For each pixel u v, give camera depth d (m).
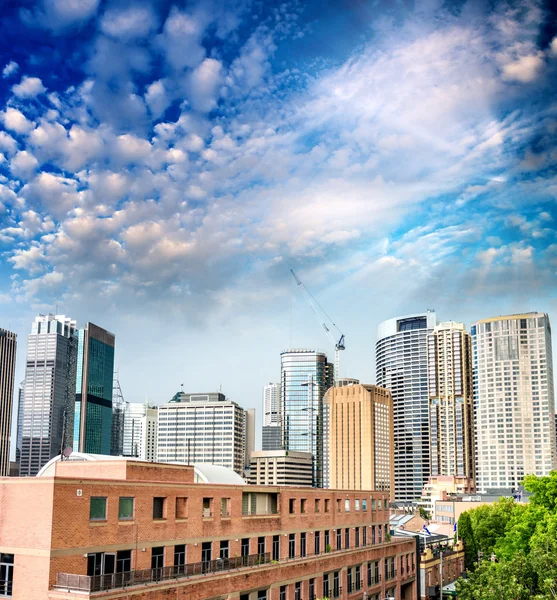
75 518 50.88
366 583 94.44
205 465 81.00
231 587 64.50
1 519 51.53
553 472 86.50
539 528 78.19
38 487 50.16
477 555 136.00
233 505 68.69
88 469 62.38
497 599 61.00
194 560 62.28
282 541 76.44
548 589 59.94
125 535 55.00
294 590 76.06
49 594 48.34
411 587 110.19
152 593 54.31
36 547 49.47
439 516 198.25
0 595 50.50
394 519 174.38
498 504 140.75
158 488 58.91
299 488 81.44
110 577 51.12
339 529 90.38
